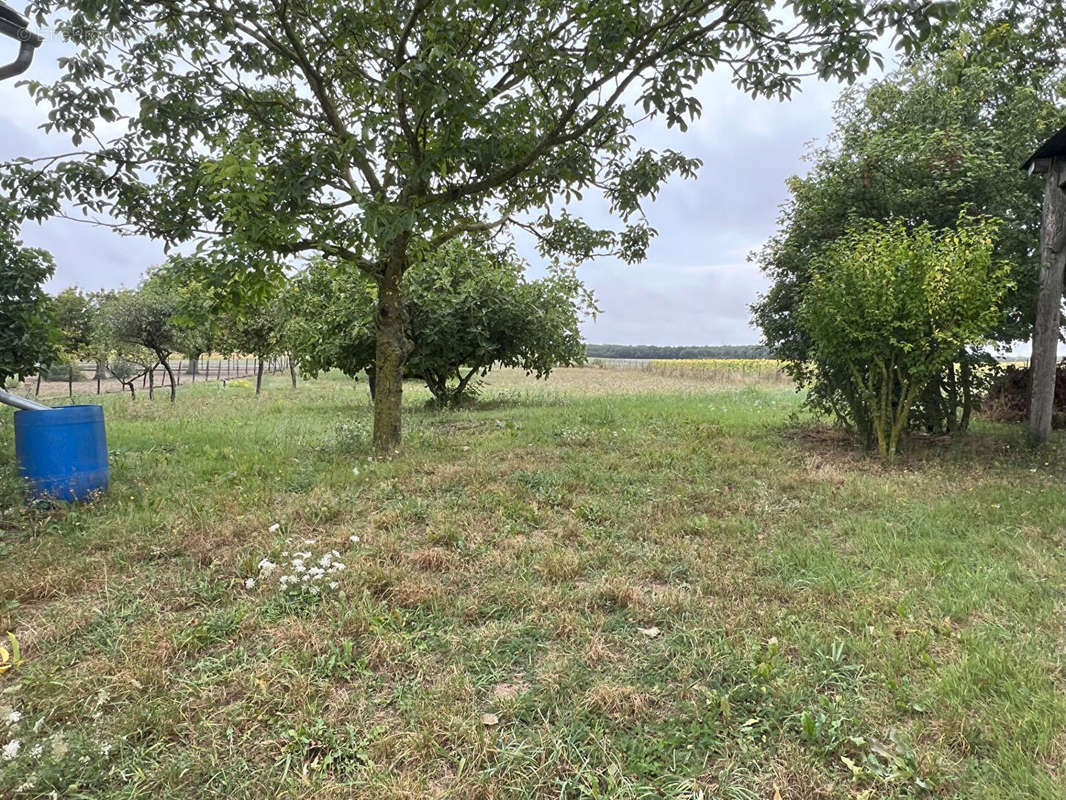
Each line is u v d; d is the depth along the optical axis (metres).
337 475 5.54
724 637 2.75
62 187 5.73
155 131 5.84
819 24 4.28
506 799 1.85
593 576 3.47
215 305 6.21
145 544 3.82
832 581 3.29
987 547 3.84
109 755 2.01
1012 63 8.70
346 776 1.94
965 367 7.47
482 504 4.70
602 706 2.26
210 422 9.87
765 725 2.15
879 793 1.86
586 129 5.86
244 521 4.20
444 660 2.59
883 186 7.67
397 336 6.88
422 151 6.29
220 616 2.90
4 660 2.49
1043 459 6.54
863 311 6.50
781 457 6.70
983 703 2.22
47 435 4.55
